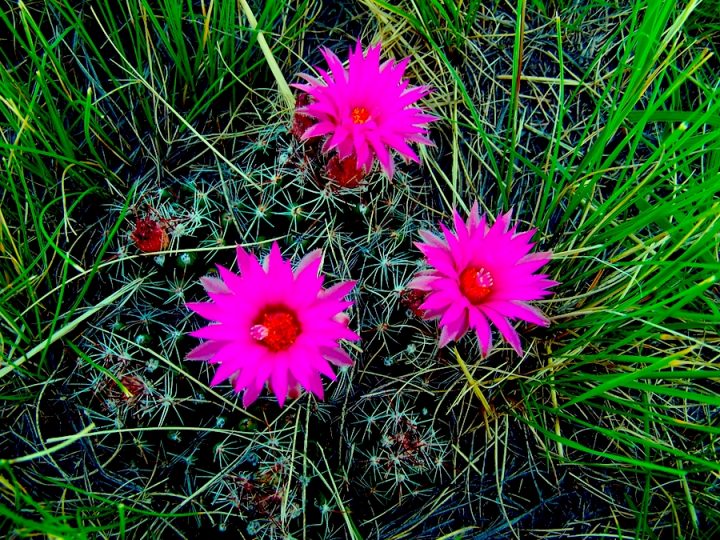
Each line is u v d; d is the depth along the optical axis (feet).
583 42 0.81
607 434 0.63
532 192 0.73
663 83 0.81
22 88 0.67
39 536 0.59
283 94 0.68
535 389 0.71
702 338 0.72
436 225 0.71
